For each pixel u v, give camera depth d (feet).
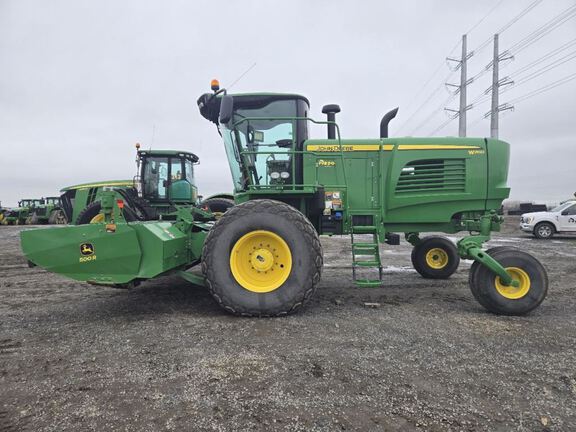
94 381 8.32
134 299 15.89
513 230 68.33
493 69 91.56
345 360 9.30
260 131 16.38
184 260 14.64
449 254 20.83
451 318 12.91
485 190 16.90
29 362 9.37
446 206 17.08
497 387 8.05
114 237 12.84
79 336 11.21
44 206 71.97
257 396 7.64
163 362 9.24
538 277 13.14
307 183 16.66
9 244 41.42
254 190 15.19
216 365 9.04
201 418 6.91
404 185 17.02
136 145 35.91
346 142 16.80
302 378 8.38
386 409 7.20
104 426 6.67
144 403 7.41
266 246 13.20
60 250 13.02
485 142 17.10
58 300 16.02
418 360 9.34
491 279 13.37
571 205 49.96
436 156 16.92
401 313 13.51
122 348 10.18
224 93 15.98
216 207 33.19
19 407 7.32
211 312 13.64
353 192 16.87
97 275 13.03
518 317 13.08
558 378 8.46
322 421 6.82
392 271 23.70
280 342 10.47
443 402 7.47
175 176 36.65
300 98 16.46
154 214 31.94
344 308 14.20
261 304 12.75
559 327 11.97
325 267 25.57
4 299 16.33
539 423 6.81
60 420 6.87
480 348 10.14
